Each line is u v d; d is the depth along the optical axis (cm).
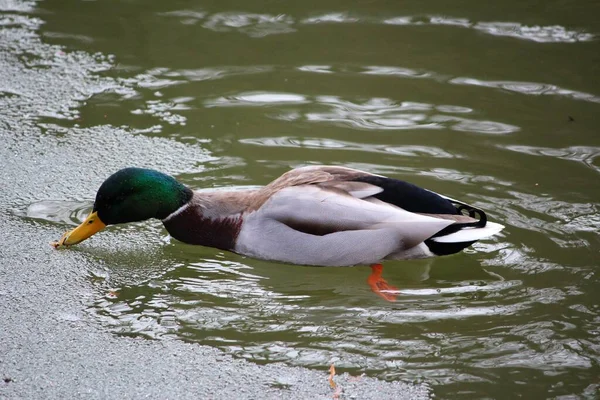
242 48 1499
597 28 1536
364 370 779
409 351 809
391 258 948
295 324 856
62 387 757
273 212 938
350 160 1165
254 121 1277
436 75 1399
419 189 937
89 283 923
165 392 752
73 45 1503
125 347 812
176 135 1240
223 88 1373
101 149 1202
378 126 1256
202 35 1545
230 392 751
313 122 1271
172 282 933
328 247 927
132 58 1466
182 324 852
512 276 939
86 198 1090
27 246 984
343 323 859
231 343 822
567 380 764
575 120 1260
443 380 764
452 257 980
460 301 901
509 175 1125
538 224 1023
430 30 1546
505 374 773
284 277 954
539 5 1625
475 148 1192
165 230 1048
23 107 1307
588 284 913
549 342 820
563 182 1107
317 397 743
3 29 1552
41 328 840
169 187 983
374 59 1455
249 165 1158
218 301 898
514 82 1373
